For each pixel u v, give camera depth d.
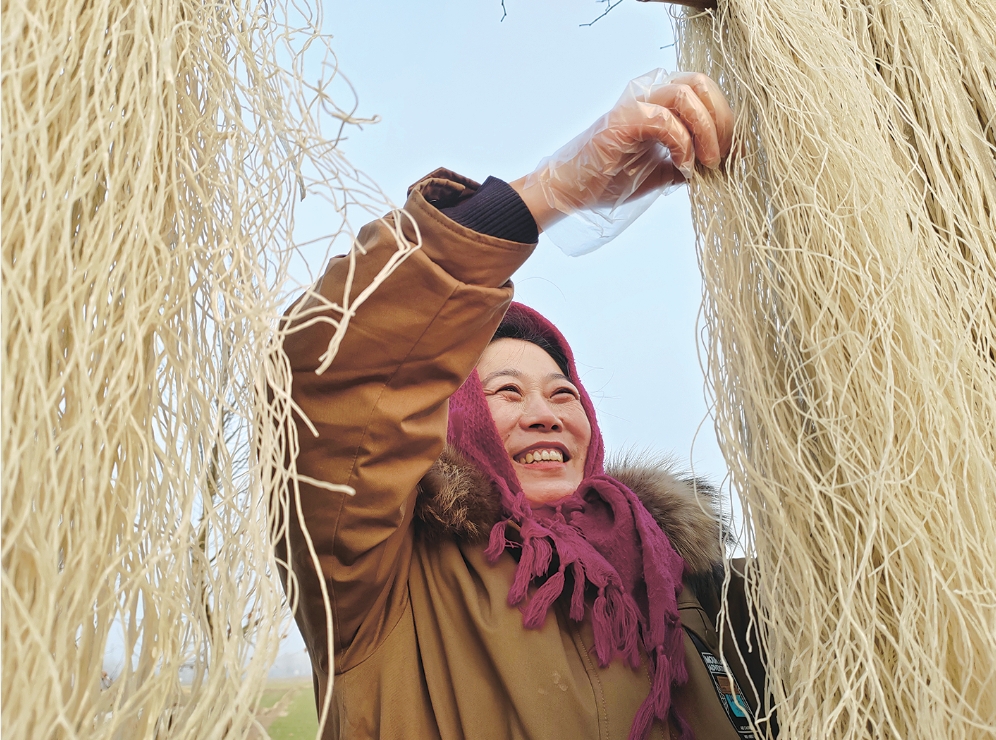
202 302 0.49
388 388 0.68
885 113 0.69
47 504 0.38
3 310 0.38
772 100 0.65
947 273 0.63
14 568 0.38
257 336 0.45
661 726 0.74
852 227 0.61
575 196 0.69
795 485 0.58
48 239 0.41
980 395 0.58
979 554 0.52
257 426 0.44
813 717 0.51
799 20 0.69
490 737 0.71
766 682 0.57
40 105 0.41
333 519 0.69
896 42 0.72
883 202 0.61
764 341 0.63
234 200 0.48
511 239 0.69
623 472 1.01
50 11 0.45
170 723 0.42
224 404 0.45
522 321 1.12
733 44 0.72
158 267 0.45
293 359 0.67
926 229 0.64
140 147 0.46
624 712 0.73
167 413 0.45
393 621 0.79
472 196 0.71
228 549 0.44
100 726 0.39
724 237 0.65
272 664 0.39
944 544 0.53
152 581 0.41
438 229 0.66
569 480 1.01
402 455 0.71
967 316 0.63
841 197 0.62
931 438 0.55
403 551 0.82
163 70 0.46
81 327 0.41
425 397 0.69
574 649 0.78
